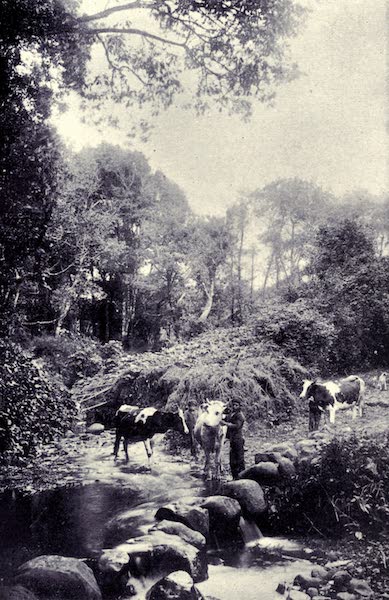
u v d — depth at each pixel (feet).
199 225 44.16
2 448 30.89
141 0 31.37
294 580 15.23
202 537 17.33
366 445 22.11
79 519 20.72
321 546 18.10
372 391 42.42
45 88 33.37
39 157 35.12
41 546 17.89
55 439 36.78
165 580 14.05
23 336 44.01
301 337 44.34
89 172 39.19
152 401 41.09
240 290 46.57
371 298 47.09
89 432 40.22
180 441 35.29
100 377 44.73
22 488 25.67
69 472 28.84
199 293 47.16
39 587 13.47
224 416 28.55
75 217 41.88
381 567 15.84
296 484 21.49
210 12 30.94
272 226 44.24
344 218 44.65
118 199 41.22
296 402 39.55
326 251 46.37
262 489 21.91
